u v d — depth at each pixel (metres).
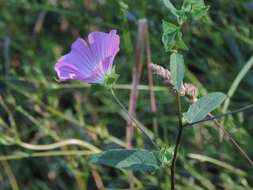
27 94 1.01
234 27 0.96
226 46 1.08
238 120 0.91
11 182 1.02
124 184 1.00
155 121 0.91
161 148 0.53
